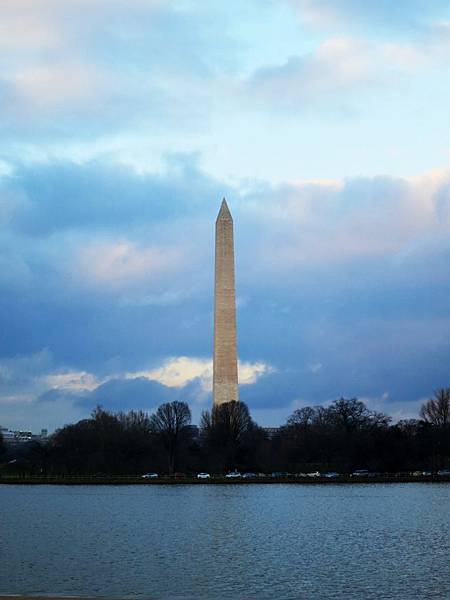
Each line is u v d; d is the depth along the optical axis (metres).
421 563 76.50
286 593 63.69
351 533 99.19
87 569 74.19
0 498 164.12
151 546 88.69
